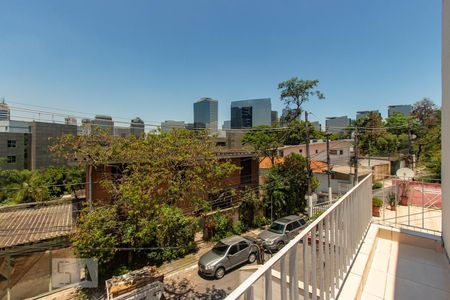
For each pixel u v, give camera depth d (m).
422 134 26.42
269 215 13.98
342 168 20.14
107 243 7.29
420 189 10.79
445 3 2.93
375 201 9.51
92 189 9.02
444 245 3.17
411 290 2.37
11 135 25.69
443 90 3.29
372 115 27.84
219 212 11.61
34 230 7.66
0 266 6.95
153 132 8.38
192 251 10.17
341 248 2.25
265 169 18.64
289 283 1.36
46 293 7.37
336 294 2.03
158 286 6.89
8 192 16.88
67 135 8.15
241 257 8.84
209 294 7.36
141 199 7.25
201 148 8.66
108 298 6.47
